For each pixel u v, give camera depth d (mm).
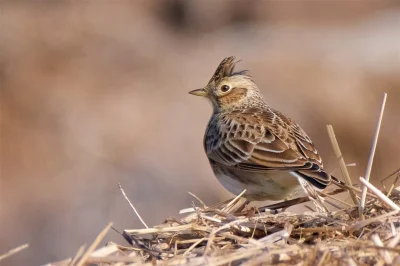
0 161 19609
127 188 18469
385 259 6355
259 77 24078
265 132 8961
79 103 21906
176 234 7508
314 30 30469
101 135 20297
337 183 8219
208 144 9602
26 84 22828
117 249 7148
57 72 23906
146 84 23422
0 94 22297
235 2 32219
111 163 19422
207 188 18359
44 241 17609
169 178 18719
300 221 7484
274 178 8664
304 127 21922
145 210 17922
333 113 22281
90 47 25625
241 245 6988
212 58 26375
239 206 9156
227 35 30328
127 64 25109
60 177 19141
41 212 18172
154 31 28797
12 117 21312
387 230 6883
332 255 6402
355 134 21875
